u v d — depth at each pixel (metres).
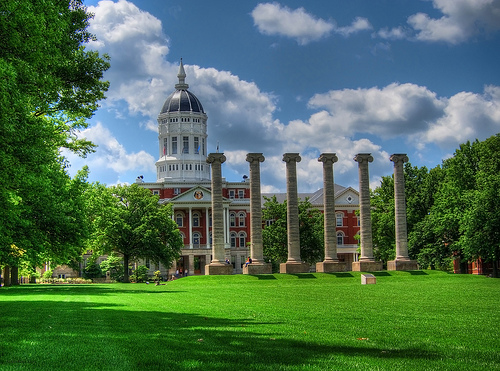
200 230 127.69
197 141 152.25
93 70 31.36
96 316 22.33
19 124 22.53
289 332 17.05
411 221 85.25
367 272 71.06
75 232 37.19
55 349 13.27
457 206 73.31
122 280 103.31
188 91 156.75
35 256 33.50
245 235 132.12
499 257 67.38
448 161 86.19
